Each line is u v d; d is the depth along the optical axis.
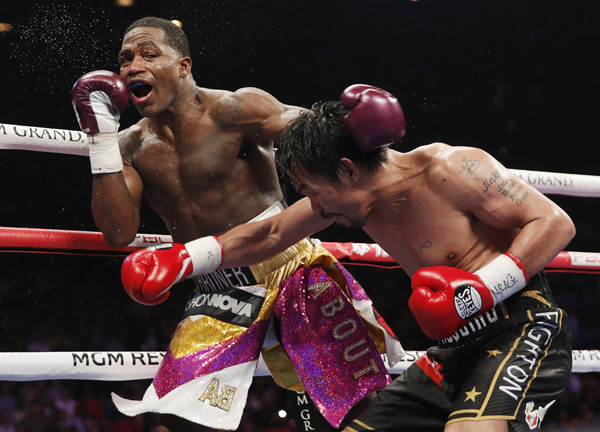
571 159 10.71
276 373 2.54
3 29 7.33
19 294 8.49
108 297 8.75
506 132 10.41
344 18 9.12
